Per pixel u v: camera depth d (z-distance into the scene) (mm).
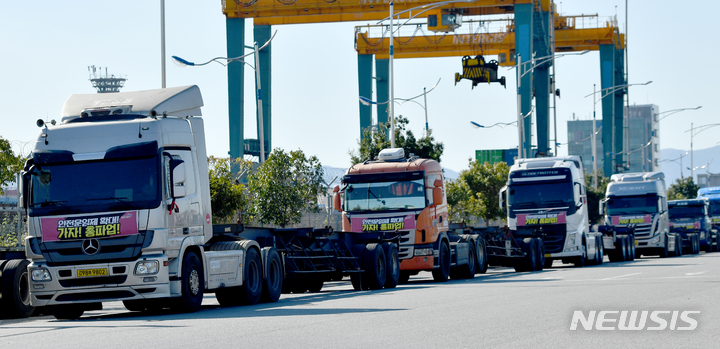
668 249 67000
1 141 49062
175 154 22516
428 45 106938
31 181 21844
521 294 25562
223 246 25094
